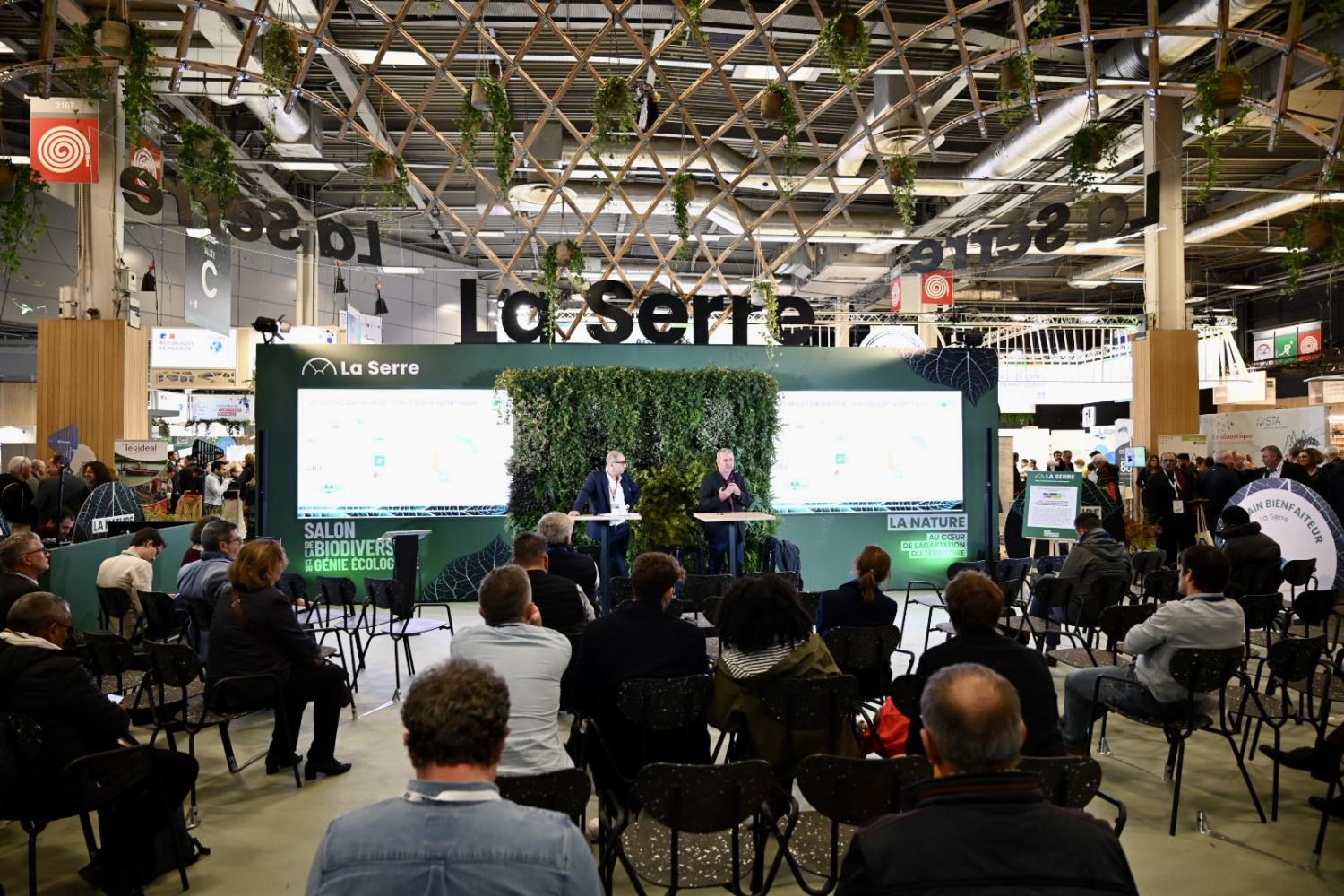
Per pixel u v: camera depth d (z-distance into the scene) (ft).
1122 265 72.33
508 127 35.24
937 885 5.00
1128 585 20.53
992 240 37.91
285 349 33.68
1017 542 38.81
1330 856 12.35
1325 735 16.43
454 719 5.30
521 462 33.81
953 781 5.37
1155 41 31.14
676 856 8.93
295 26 31.68
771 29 37.14
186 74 41.34
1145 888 11.46
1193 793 14.70
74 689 10.97
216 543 18.79
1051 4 30.42
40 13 40.40
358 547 33.88
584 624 16.02
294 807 14.25
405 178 38.50
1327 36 31.63
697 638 12.24
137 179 31.89
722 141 53.57
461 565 34.14
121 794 11.18
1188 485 39.06
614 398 34.17
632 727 11.98
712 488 31.45
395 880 4.95
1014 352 78.28
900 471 35.94
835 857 9.34
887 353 35.96
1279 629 22.25
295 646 14.88
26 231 28.27
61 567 23.06
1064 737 15.55
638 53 42.27
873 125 39.99
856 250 71.97
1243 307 96.73
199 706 15.23
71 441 32.27
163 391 66.44
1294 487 26.00
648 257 82.33
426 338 88.53
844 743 11.38
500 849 5.03
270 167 57.93
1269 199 57.06
